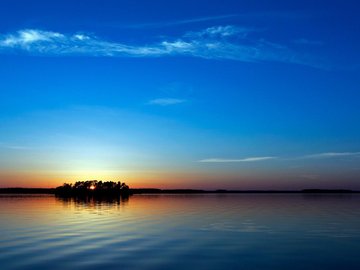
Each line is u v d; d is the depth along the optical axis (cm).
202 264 2639
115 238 3759
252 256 2903
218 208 8944
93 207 9469
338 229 4547
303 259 2814
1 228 4578
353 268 2564
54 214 6894
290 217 6228
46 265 2586
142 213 7206
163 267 2545
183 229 4509
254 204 11238
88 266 2562
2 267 2536
